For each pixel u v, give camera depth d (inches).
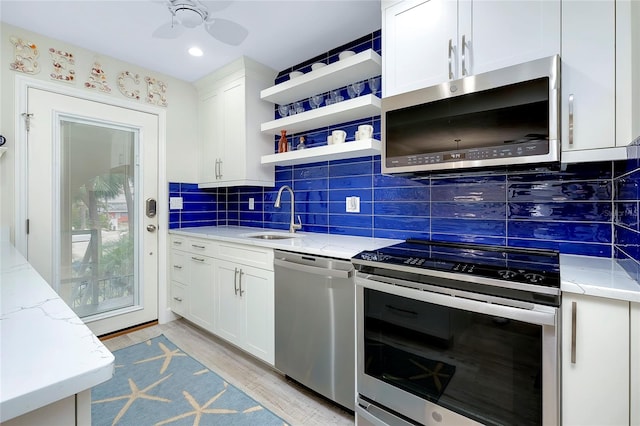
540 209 58.4
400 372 50.9
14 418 16.5
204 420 58.8
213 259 90.0
